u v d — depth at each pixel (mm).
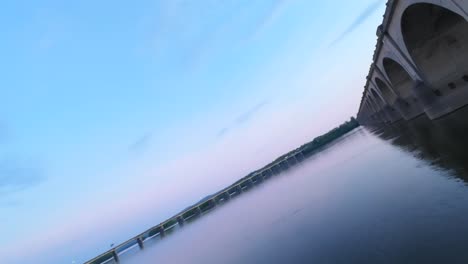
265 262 19625
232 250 29344
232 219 58812
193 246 46312
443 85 28312
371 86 63031
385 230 14117
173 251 51844
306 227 23859
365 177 28891
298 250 18969
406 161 24375
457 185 13391
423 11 22312
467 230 9891
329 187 35719
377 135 63188
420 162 21312
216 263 26266
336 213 22750
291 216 31578
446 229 10766
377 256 12125
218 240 40438
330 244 16859
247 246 27969
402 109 46375
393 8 23500
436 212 12422
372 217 16922
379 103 68000
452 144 19609
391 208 16328
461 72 26031
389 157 30812
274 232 28203
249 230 36594
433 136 25609
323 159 90250
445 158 18141
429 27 24359
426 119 36906
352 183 29922
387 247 12414
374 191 21984
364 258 12609
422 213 13180
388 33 29375
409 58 27766
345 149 80812
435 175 16609
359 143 73250
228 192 171500
